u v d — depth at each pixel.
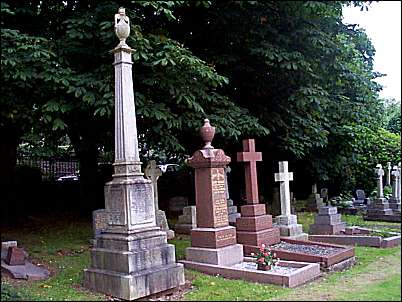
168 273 7.23
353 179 22.20
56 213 16.00
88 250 10.45
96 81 10.16
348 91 17.52
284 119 14.84
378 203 16.30
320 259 8.53
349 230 12.52
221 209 9.07
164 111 10.96
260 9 12.19
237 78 13.91
